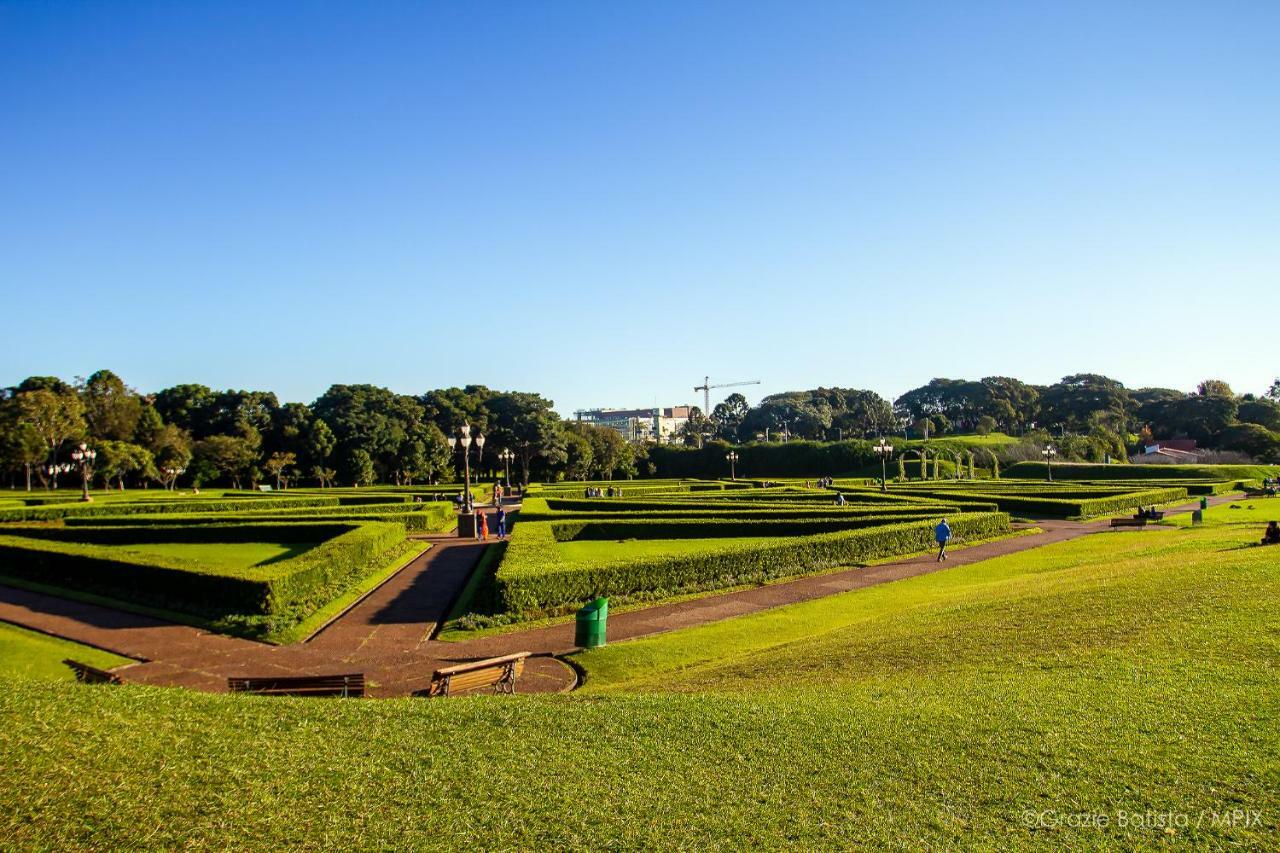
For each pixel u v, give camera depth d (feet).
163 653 53.16
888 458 319.47
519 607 63.93
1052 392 471.62
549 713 30.63
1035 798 22.04
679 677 42.68
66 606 67.00
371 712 30.53
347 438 290.35
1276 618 39.22
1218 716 26.91
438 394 342.64
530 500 141.08
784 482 254.06
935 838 20.16
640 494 180.45
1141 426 423.64
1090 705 28.96
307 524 102.73
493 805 22.44
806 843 20.15
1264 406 379.35
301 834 20.76
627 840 20.47
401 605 68.85
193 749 25.76
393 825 21.27
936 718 28.66
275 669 49.60
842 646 44.55
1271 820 20.04
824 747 26.37
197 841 20.26
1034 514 152.46
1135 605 45.50
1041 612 46.70
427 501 173.06
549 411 335.06
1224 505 157.58
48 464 238.68
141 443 260.83
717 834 20.72
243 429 283.79
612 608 66.69
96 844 19.92
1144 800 21.52
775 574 80.74
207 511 144.56
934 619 49.32
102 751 25.00
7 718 26.99
